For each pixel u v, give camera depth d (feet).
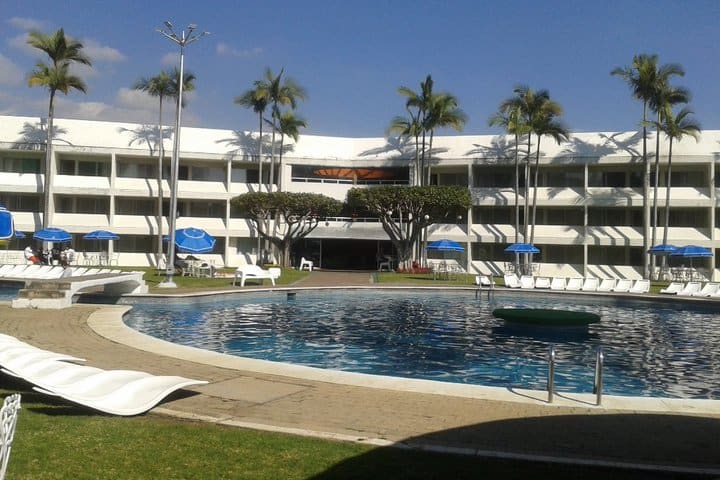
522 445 22.89
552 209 175.52
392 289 110.01
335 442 22.41
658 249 141.79
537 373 43.62
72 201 168.55
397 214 150.41
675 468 20.34
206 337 57.67
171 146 169.37
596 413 27.94
